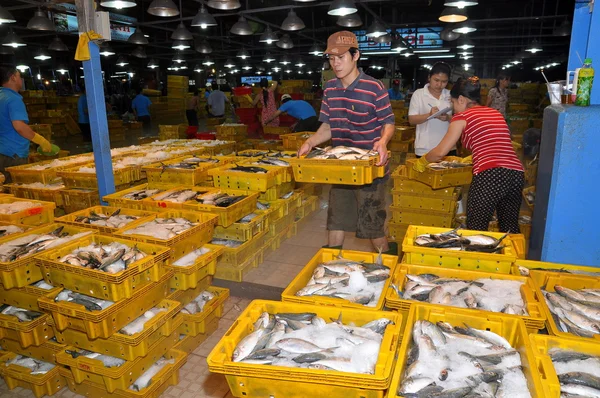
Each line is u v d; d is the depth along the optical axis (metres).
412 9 17.83
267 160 5.09
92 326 2.37
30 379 2.67
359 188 3.61
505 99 9.55
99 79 4.18
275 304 2.14
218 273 3.99
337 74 3.35
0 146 5.38
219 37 17.95
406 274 2.54
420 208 4.62
